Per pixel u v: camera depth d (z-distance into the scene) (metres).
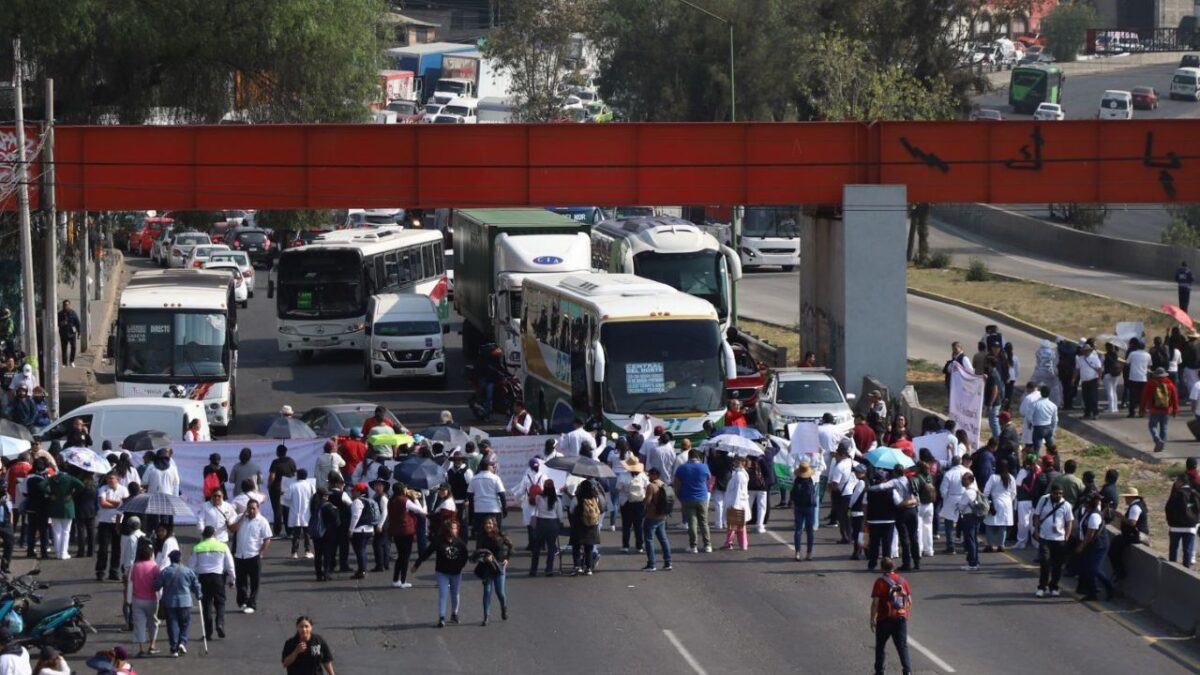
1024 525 66.06
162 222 193.38
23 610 51.16
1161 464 81.31
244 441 70.62
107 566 63.22
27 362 88.50
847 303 96.75
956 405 78.25
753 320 140.25
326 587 60.34
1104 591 58.94
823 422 74.88
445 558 54.12
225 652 51.44
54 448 68.06
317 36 113.19
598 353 77.81
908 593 46.94
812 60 177.00
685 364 80.81
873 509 61.78
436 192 95.00
